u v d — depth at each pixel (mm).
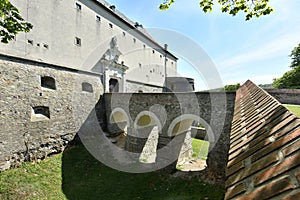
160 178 9422
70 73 12773
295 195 886
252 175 1261
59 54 12281
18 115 9445
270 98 2916
